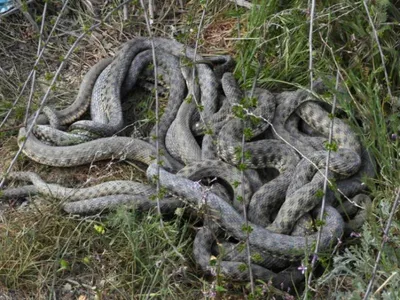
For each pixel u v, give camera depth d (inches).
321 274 81.4
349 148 88.7
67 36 104.3
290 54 96.0
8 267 81.0
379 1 91.0
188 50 99.4
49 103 97.9
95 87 97.5
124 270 80.8
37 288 80.3
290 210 83.4
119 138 91.0
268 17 98.0
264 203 85.2
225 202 83.0
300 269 77.2
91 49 103.3
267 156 88.7
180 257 80.0
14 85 99.3
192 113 93.7
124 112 97.6
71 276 81.2
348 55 94.7
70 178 90.7
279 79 95.6
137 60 98.7
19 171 91.0
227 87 94.1
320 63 94.3
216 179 88.4
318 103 92.3
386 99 87.1
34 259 81.6
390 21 95.7
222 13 104.4
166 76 98.6
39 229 83.4
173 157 91.5
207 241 82.5
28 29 104.1
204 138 91.1
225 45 102.2
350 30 94.6
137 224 83.5
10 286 80.4
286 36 95.4
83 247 82.4
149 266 80.7
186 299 79.2
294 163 87.7
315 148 90.1
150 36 85.9
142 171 90.4
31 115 94.8
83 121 92.7
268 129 91.7
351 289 79.7
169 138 92.5
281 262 81.9
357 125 87.9
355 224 83.7
